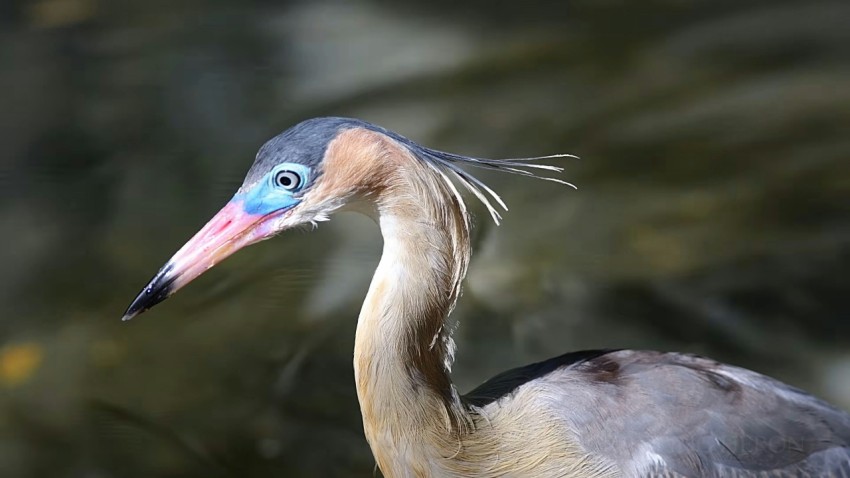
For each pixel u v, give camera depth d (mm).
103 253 12625
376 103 15422
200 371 10906
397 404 6770
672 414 7039
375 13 17781
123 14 17938
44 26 17562
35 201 13500
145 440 10047
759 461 7070
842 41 15977
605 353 7664
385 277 6727
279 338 11281
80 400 10578
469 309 11422
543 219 12734
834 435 7391
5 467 9727
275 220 6836
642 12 17484
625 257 12078
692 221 12594
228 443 10031
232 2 18312
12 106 15383
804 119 14367
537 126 14648
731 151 13828
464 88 15664
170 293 6836
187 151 14414
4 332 11531
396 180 6621
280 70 16188
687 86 15312
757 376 7598
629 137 14273
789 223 12422
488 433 6984
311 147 6691
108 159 14258
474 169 13766
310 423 10250
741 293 11461
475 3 18094
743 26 16719
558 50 16500
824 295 11375
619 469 6914
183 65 16344
